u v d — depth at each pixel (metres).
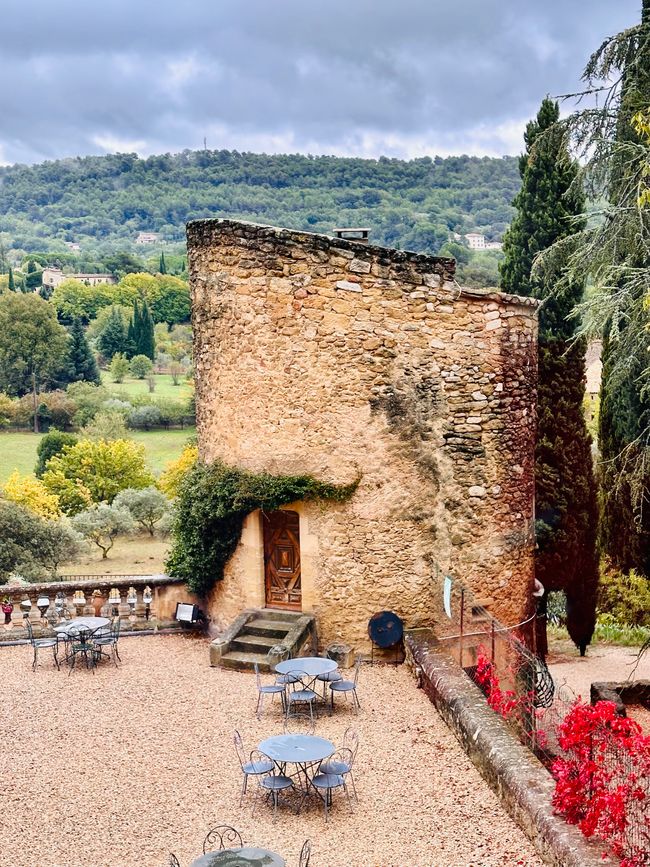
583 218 15.34
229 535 15.19
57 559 38.75
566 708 12.34
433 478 14.53
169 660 14.57
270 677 13.62
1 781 10.24
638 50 15.46
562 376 19.58
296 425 14.38
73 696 12.92
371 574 14.36
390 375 14.27
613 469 18.00
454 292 14.49
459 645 13.79
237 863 7.61
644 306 12.13
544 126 20.38
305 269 14.17
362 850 8.84
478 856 8.64
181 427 84.06
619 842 7.94
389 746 11.23
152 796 9.93
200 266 15.45
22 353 90.06
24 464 70.12
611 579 22.77
